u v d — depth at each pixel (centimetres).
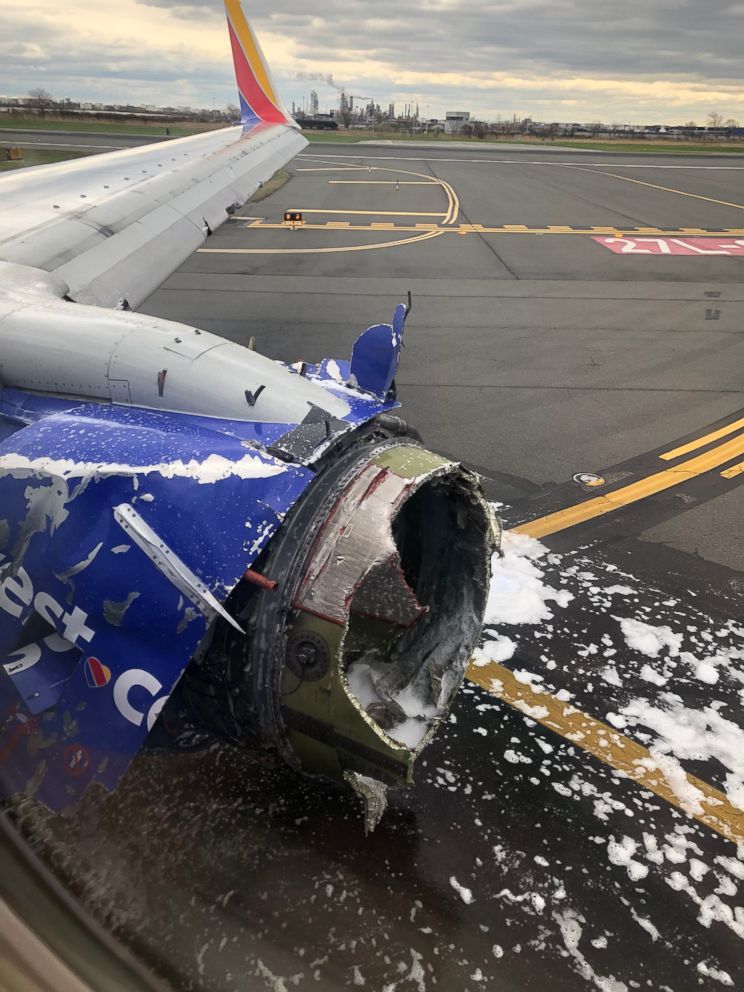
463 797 397
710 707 480
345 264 1862
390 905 331
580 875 355
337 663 272
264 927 314
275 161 1325
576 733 451
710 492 777
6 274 458
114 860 319
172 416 324
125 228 663
